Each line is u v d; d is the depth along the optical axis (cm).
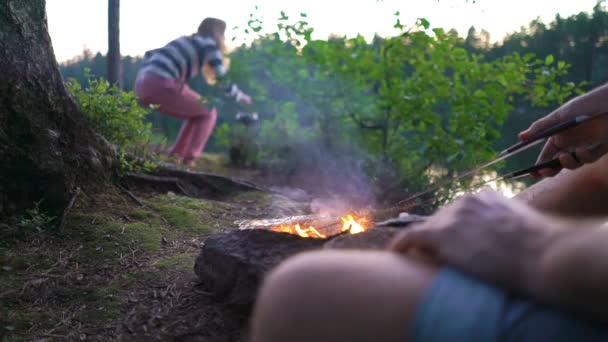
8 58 336
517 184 540
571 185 182
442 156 516
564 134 198
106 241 315
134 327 241
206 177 470
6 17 340
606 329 90
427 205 448
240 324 236
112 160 400
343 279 98
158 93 612
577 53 579
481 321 90
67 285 271
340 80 595
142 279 277
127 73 776
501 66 512
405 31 541
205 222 365
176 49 617
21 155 331
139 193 408
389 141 584
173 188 441
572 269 86
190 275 278
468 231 99
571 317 90
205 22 643
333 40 610
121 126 435
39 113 346
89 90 433
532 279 91
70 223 328
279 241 239
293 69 628
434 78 522
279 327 98
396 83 545
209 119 641
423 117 527
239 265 238
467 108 509
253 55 618
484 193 110
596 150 179
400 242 106
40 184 334
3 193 323
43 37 358
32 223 313
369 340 94
